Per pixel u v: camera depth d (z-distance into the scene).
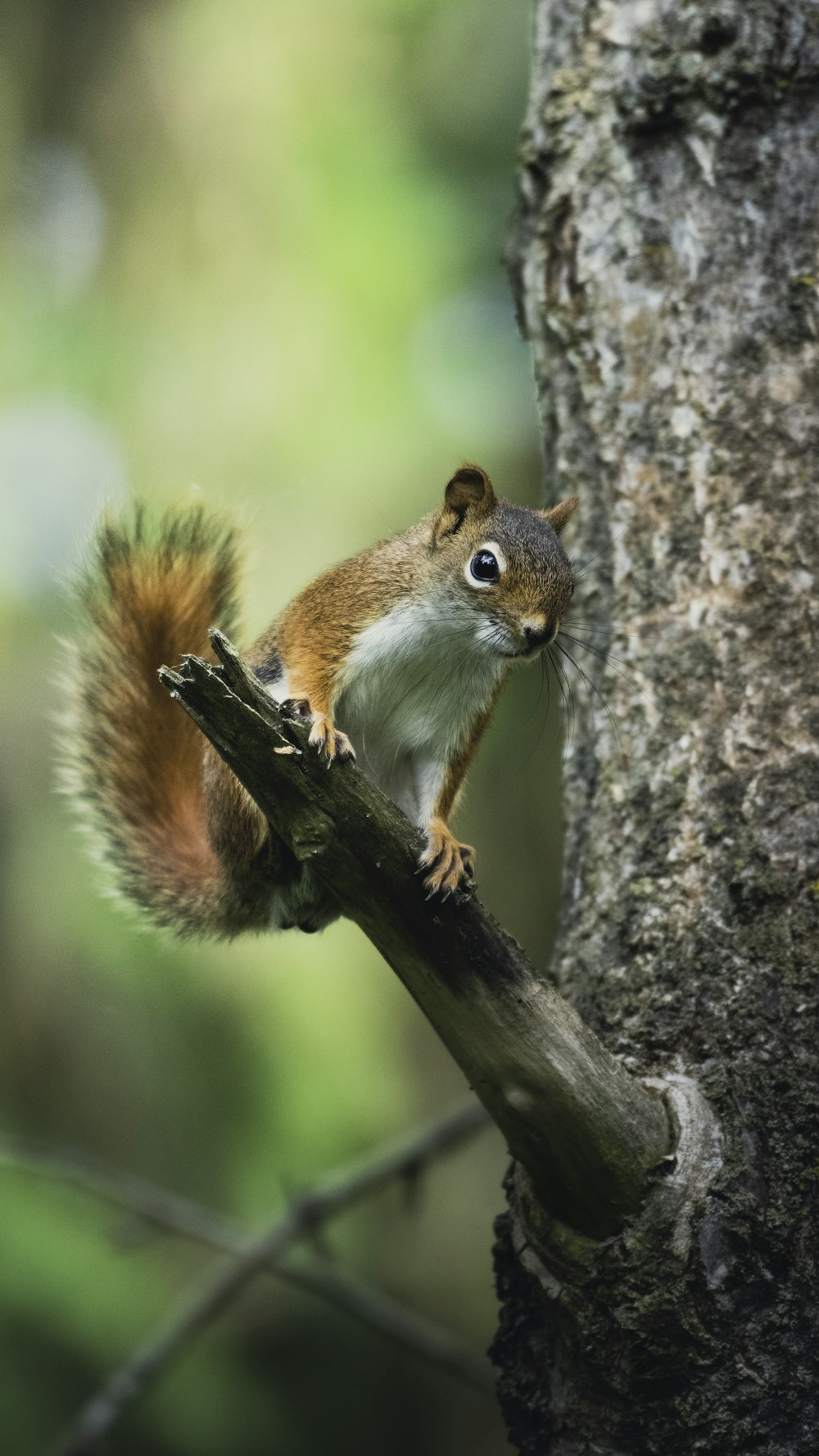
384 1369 18.61
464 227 16.23
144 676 10.70
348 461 15.15
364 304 15.66
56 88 16.41
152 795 10.73
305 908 9.83
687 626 8.28
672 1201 7.02
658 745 8.20
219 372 15.41
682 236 8.66
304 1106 14.34
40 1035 14.39
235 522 10.60
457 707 9.97
